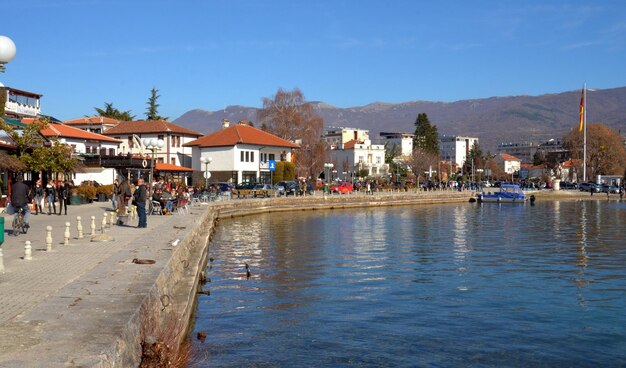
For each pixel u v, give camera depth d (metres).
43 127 43.00
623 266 27.36
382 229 46.78
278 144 95.31
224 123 110.19
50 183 37.00
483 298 20.20
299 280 23.34
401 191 105.94
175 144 95.50
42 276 13.59
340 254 31.25
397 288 21.81
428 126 156.50
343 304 19.09
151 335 10.28
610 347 14.71
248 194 74.19
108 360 7.54
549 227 49.16
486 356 13.97
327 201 76.31
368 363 13.34
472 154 186.88
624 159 139.50
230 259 29.22
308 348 14.34
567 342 15.11
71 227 27.78
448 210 75.44
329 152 118.19
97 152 72.44
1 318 9.40
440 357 13.85
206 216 40.34
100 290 11.73
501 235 42.03
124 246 19.89
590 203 94.06
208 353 13.79
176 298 15.38
